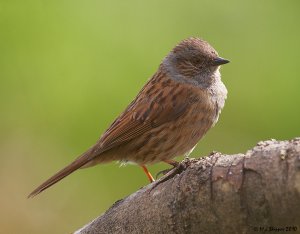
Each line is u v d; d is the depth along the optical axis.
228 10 14.66
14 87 13.88
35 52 13.70
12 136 14.25
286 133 13.92
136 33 13.90
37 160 14.20
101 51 13.69
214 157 6.61
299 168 5.94
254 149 6.29
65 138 13.82
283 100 14.11
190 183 6.59
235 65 14.47
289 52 14.36
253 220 6.22
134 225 7.23
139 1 14.22
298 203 5.96
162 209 6.89
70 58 13.68
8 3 13.69
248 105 14.25
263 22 14.60
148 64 13.73
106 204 14.05
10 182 14.43
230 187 6.29
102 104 13.58
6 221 14.45
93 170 14.30
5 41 13.71
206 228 6.55
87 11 13.88
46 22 13.75
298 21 14.58
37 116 13.95
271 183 6.05
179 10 14.40
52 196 14.45
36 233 14.47
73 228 14.26
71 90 13.67
